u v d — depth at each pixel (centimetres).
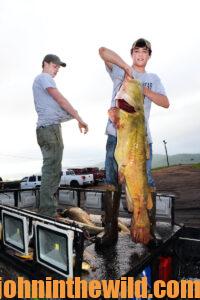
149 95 281
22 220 250
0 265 280
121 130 235
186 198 1648
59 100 352
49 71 395
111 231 300
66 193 509
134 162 234
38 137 373
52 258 224
